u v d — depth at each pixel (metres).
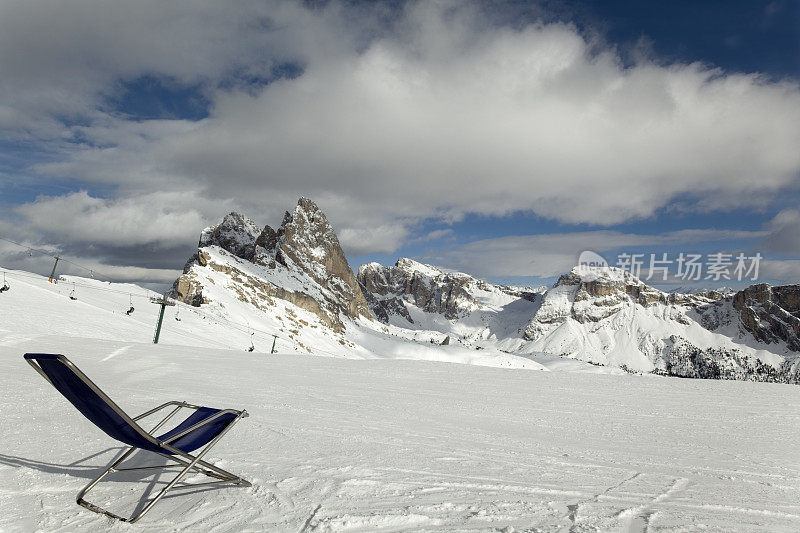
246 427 6.47
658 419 10.52
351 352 165.50
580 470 5.35
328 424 7.34
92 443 4.93
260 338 97.69
